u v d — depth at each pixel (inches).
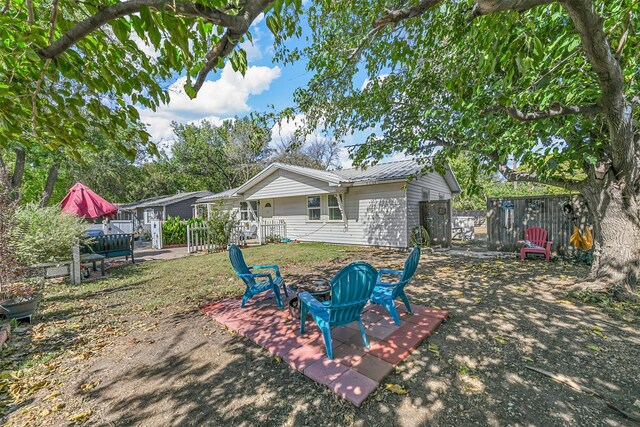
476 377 91.7
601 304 151.9
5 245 169.5
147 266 310.5
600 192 181.5
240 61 81.8
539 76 135.5
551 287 186.4
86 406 85.4
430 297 173.8
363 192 442.3
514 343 112.9
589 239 262.5
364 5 150.9
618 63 101.0
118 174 683.4
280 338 122.5
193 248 420.5
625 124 130.6
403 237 399.2
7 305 144.7
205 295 196.1
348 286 105.2
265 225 513.7
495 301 162.9
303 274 253.8
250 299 182.1
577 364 97.1
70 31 51.8
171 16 50.6
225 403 84.6
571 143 169.2
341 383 88.4
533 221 316.2
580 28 83.4
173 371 102.7
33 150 425.1
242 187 569.3
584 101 143.5
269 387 91.1
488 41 87.5
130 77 76.8
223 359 109.8
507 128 174.9
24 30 60.9
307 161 1023.6
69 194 342.6
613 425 70.4
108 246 303.6
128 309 170.4
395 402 81.3
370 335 121.6
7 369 106.2
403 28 141.6
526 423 71.8
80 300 189.2
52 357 114.4
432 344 114.5
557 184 208.2
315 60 172.1
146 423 77.7
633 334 117.7
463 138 203.8
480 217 723.4
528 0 65.7
